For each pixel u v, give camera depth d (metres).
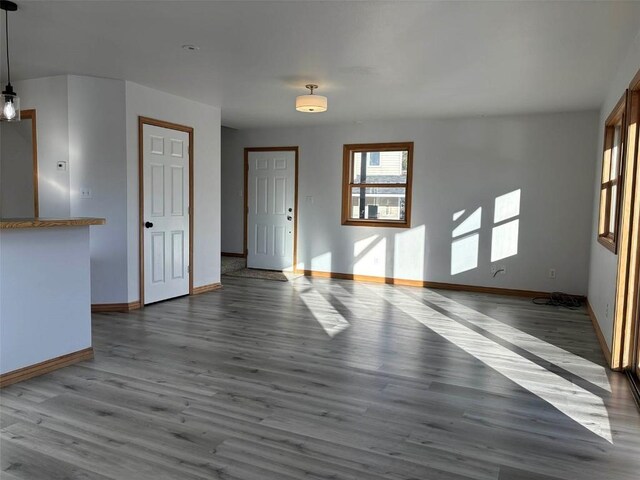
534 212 6.27
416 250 6.98
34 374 3.18
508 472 2.15
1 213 5.62
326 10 3.00
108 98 4.82
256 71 4.43
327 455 2.27
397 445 2.37
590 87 4.77
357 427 2.56
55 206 4.88
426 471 2.15
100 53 3.97
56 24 3.30
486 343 4.15
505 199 6.42
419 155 6.88
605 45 3.54
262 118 6.94
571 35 3.35
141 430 2.48
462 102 5.58
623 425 2.63
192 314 5.00
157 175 5.34
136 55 4.01
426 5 2.89
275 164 7.90
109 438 2.40
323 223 7.61
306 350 3.87
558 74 4.33
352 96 5.36
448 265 6.80
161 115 5.32
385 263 7.20
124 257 5.01
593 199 5.93
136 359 3.58
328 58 3.98
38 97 4.83
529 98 5.31
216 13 3.08
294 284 6.94
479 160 6.54
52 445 2.32
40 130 4.86
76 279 3.46
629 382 3.26
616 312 3.45
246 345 3.98
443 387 3.13
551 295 6.03
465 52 3.76
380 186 7.27
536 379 3.30
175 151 5.56
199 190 5.98
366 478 2.08
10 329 3.04
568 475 2.14
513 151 6.34
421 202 6.91
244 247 8.31
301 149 7.68
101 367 3.40
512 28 3.24
